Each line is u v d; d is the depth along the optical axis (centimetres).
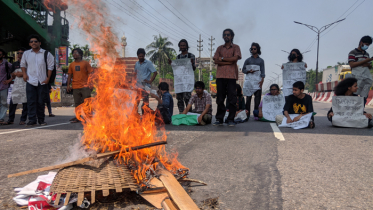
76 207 178
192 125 603
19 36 1271
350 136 450
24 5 1196
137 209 175
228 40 590
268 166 275
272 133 484
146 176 187
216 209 181
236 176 246
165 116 614
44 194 181
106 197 189
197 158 307
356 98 562
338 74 3189
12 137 454
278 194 204
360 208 180
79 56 645
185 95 707
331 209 179
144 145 196
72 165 186
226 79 596
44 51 603
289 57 739
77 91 654
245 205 186
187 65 701
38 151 349
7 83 637
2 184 230
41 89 605
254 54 753
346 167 269
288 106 591
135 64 648
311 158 304
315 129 538
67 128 557
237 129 541
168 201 165
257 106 770
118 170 186
